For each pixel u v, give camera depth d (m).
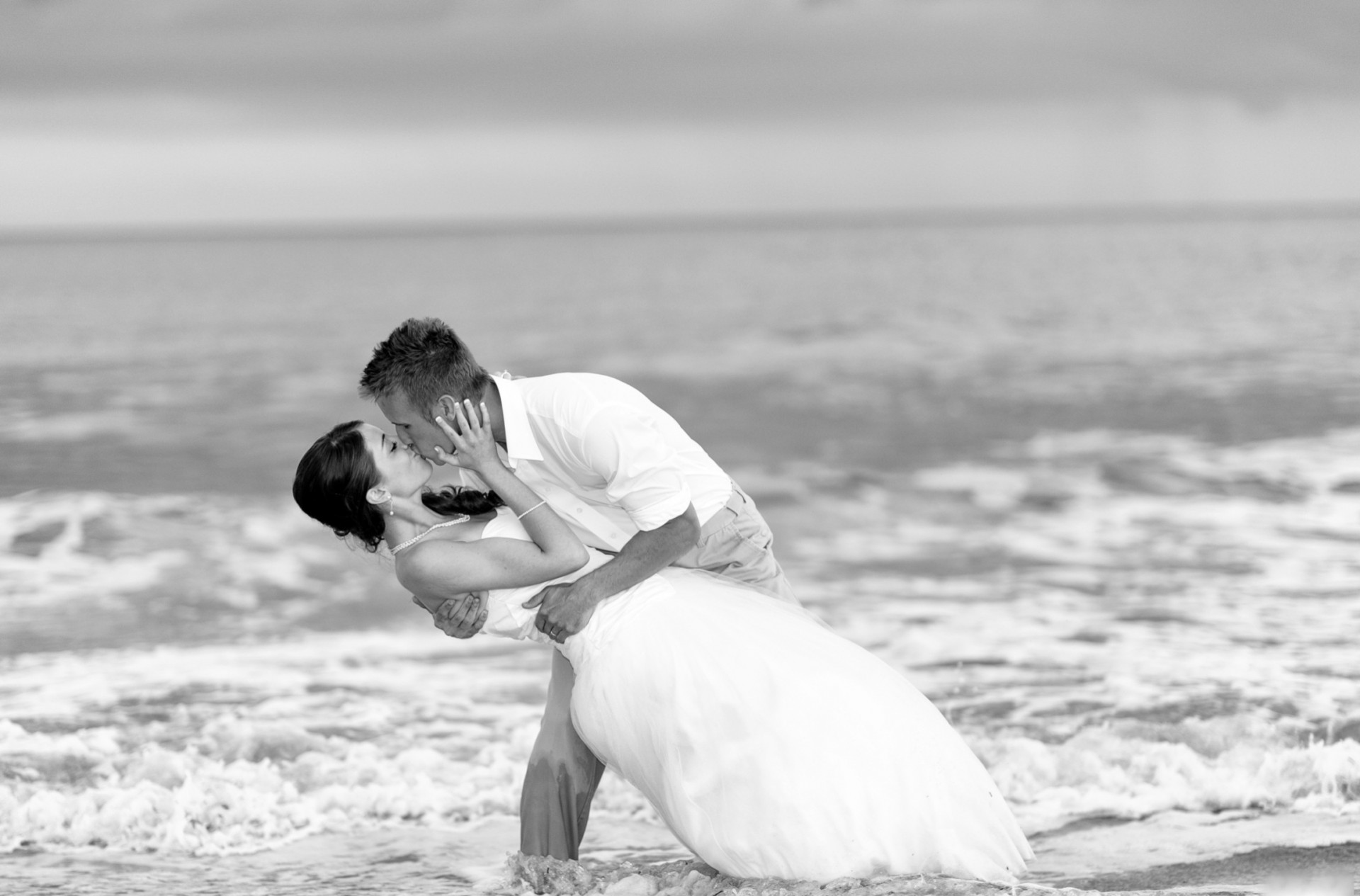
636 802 4.96
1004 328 30.50
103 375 21.19
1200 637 6.96
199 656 7.07
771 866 3.12
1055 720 5.52
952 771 3.19
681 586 3.42
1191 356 24.00
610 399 3.32
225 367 22.66
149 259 79.94
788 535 11.06
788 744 3.14
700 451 3.55
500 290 47.19
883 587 8.90
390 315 34.59
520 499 3.30
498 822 4.70
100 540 10.13
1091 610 7.81
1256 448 14.36
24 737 5.40
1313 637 6.91
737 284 50.00
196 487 12.52
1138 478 12.84
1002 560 9.76
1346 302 32.97
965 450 15.61
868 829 3.10
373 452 3.35
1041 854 4.07
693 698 3.22
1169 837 4.22
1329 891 3.62
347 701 6.10
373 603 8.52
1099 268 54.16
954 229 150.75
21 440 15.27
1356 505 11.16
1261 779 4.73
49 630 7.69
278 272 60.94
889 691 3.25
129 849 4.40
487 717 5.87
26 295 40.78
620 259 81.38
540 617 3.36
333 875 4.13
